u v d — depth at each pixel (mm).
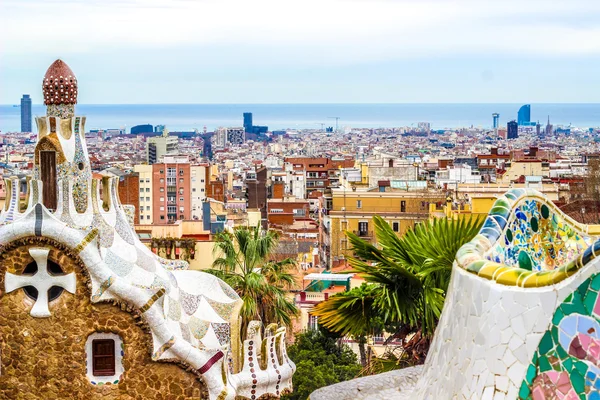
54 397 27875
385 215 138500
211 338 30594
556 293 12281
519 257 16719
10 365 27953
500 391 12734
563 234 17297
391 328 40781
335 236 137750
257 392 30875
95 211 29141
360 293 30406
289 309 48281
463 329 13930
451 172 192750
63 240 27250
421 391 15586
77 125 29438
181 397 27906
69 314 27641
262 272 49781
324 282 79812
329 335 39438
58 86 29500
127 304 27641
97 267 27391
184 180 191500
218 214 104500
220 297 31891
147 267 29391
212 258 61406
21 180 29938
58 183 28938
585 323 11914
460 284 14289
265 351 31312
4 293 27734
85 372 27797
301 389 47500
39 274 27594
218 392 27938
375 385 19797
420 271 28484
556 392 12086
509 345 12742
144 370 27781
